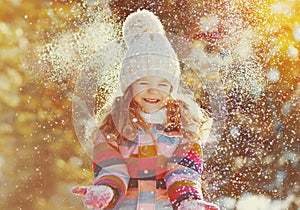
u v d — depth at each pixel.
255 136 6.21
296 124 6.39
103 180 3.29
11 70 7.44
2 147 6.69
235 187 5.69
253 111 6.36
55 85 7.12
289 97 6.61
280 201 5.60
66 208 5.94
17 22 7.86
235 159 5.92
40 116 7.03
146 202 3.38
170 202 3.33
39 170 6.46
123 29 3.88
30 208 5.97
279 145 6.18
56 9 7.41
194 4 6.84
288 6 7.41
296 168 6.06
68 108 7.07
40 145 6.78
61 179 6.34
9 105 7.20
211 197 5.48
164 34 3.71
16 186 6.19
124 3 6.86
